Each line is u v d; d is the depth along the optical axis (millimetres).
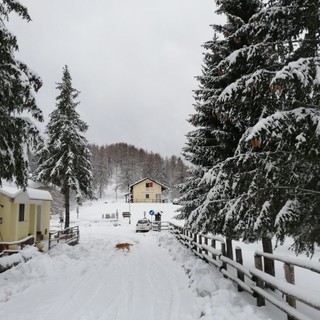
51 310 7480
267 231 6891
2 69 10055
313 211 6137
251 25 7004
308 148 5562
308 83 5418
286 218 5988
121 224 47469
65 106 25766
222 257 9375
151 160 121250
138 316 6973
